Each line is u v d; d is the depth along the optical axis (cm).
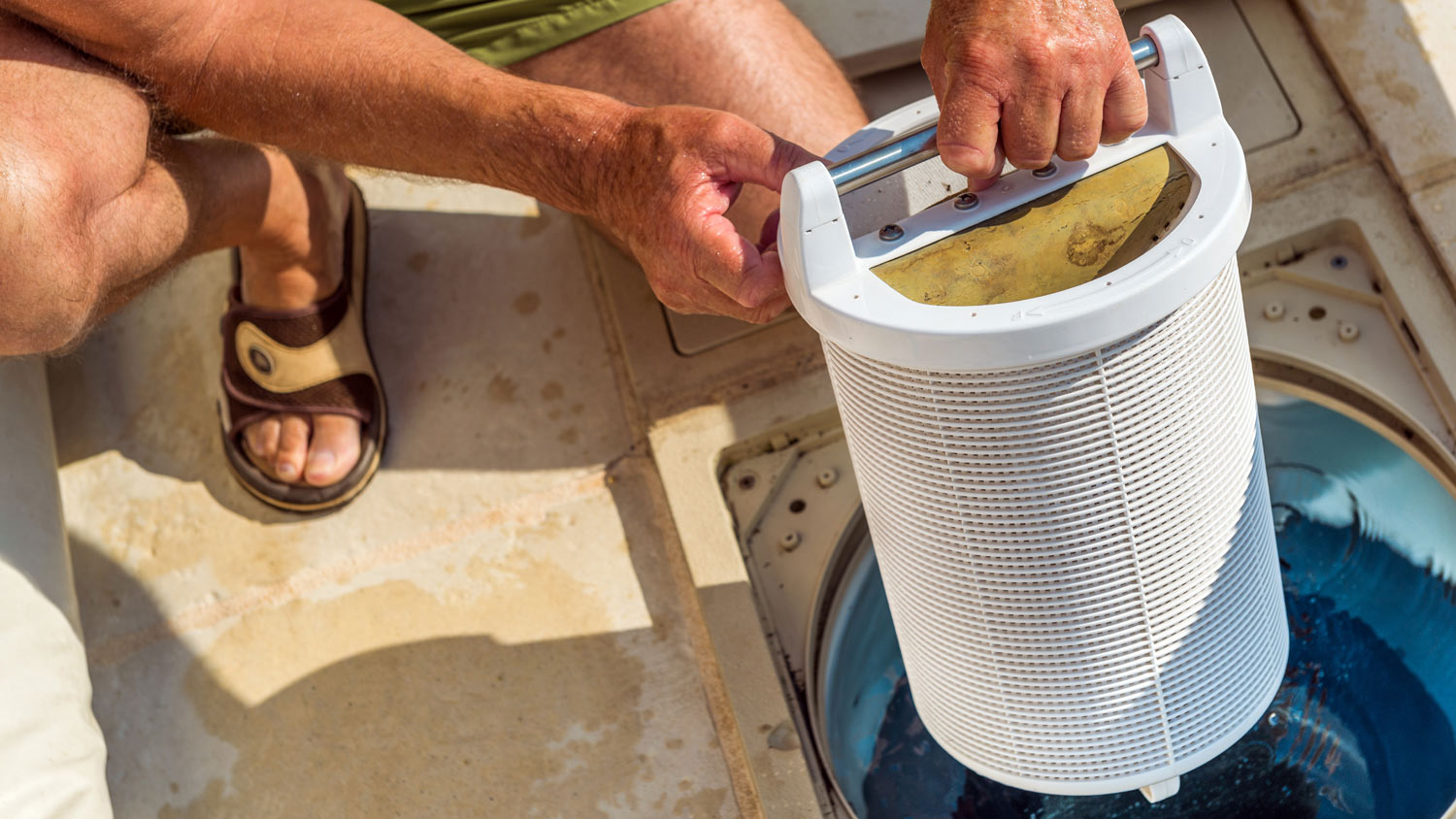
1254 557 116
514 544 172
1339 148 171
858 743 155
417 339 191
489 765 158
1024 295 97
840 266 100
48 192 127
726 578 159
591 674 161
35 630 148
